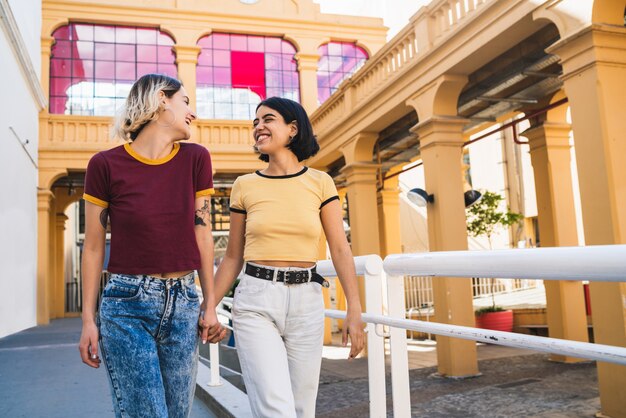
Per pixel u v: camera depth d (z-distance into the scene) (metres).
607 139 4.46
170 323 1.81
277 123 2.05
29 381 5.18
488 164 16.11
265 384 1.80
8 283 9.73
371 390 2.10
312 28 14.73
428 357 8.66
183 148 1.97
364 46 15.18
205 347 6.64
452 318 6.75
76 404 4.19
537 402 5.22
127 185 1.83
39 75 12.76
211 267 1.99
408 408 1.90
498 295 13.51
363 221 9.59
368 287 2.15
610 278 1.01
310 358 1.95
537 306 10.25
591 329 8.71
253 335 1.88
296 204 1.98
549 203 7.93
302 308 1.93
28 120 11.41
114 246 1.82
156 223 1.82
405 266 1.76
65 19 13.24
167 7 13.79
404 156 11.38
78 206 20.72
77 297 19.42
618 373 4.43
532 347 1.24
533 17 5.22
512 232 15.04
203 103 13.80
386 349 9.52
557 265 1.12
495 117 8.83
